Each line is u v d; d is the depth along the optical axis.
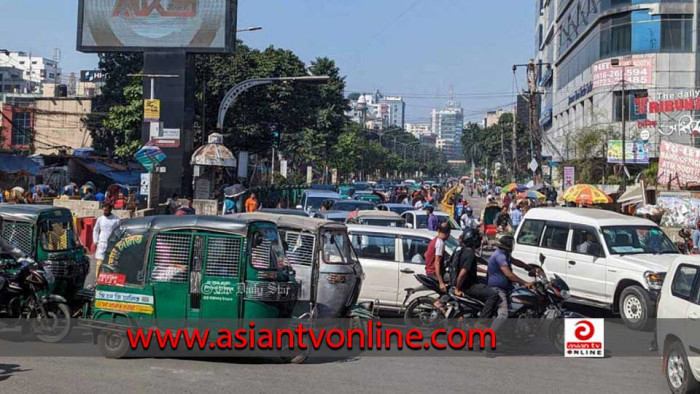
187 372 8.37
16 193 21.11
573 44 59.50
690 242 21.23
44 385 7.63
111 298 9.06
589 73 53.56
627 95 48.69
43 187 28.72
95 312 9.16
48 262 10.82
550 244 14.66
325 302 10.40
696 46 47.09
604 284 13.30
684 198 28.42
